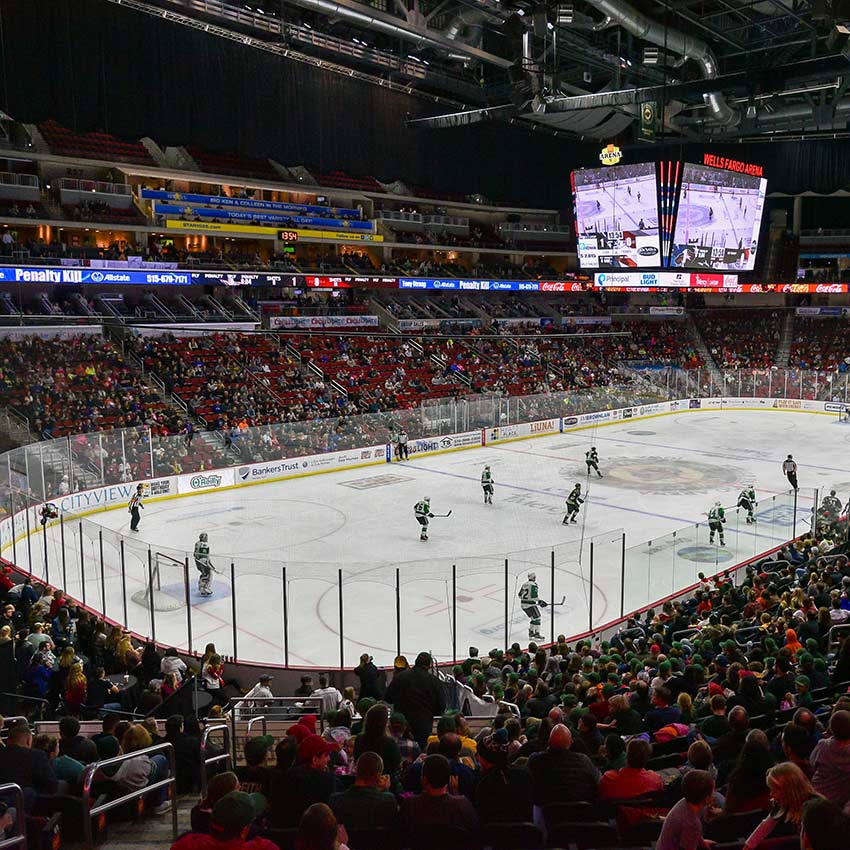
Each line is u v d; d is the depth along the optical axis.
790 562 17.70
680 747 7.46
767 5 34.50
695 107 47.28
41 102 29.92
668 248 38.03
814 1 25.58
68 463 26.47
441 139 47.66
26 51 29.28
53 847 5.76
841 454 37.59
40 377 32.03
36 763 6.41
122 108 32.28
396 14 34.56
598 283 41.28
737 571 20.31
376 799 5.11
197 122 35.00
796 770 4.28
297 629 17.00
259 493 30.97
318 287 45.62
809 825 3.21
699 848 4.57
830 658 10.80
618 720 7.96
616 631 17.25
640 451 39.09
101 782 6.78
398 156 45.31
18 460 23.70
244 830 3.96
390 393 42.88
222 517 27.22
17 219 37.66
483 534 24.98
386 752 6.29
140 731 7.42
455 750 6.27
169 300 44.53
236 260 45.28
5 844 5.39
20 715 9.70
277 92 38.31
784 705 8.58
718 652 11.48
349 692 11.06
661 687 8.57
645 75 42.16
